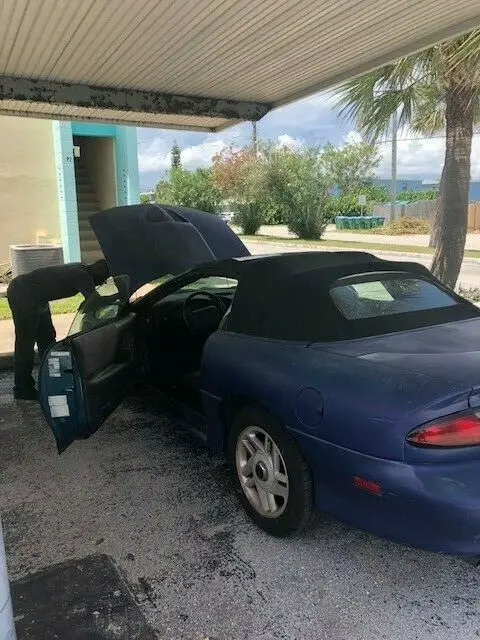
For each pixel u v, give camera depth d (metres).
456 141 8.03
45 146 11.34
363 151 27.47
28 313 4.87
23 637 2.30
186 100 7.45
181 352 4.33
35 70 6.20
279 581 2.63
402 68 7.77
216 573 2.70
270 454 2.93
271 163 27.52
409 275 3.53
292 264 3.40
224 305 4.31
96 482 3.64
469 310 3.36
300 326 3.00
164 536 3.01
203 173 35.84
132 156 12.30
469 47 6.63
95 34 5.07
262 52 5.73
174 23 4.87
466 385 2.25
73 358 3.32
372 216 36.88
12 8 4.43
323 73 6.51
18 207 11.34
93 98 6.91
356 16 4.88
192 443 4.23
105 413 3.69
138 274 4.32
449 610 2.42
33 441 4.34
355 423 2.40
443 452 2.19
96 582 2.65
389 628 2.33
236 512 3.23
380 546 2.88
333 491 2.55
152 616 2.42
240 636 2.30
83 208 13.49
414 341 2.81
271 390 2.81
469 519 2.14
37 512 3.29
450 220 8.29
